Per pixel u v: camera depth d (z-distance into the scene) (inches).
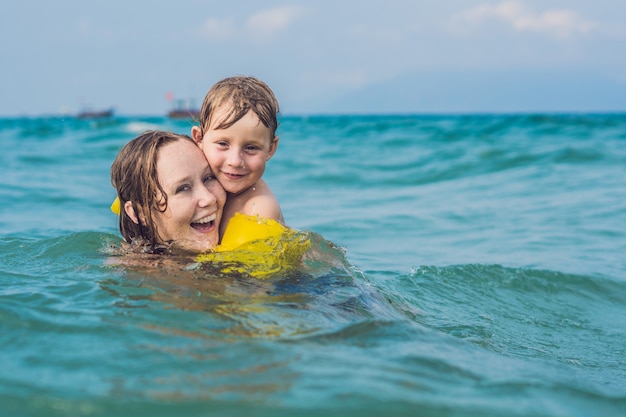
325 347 106.5
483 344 147.1
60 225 283.6
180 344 104.0
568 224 336.2
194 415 78.7
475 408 82.8
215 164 160.6
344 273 161.8
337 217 353.7
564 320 189.9
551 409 86.0
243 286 140.8
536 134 1033.5
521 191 458.6
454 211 377.1
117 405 80.9
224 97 159.0
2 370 91.7
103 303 125.6
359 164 626.8
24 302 124.3
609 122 1440.7
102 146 823.1
